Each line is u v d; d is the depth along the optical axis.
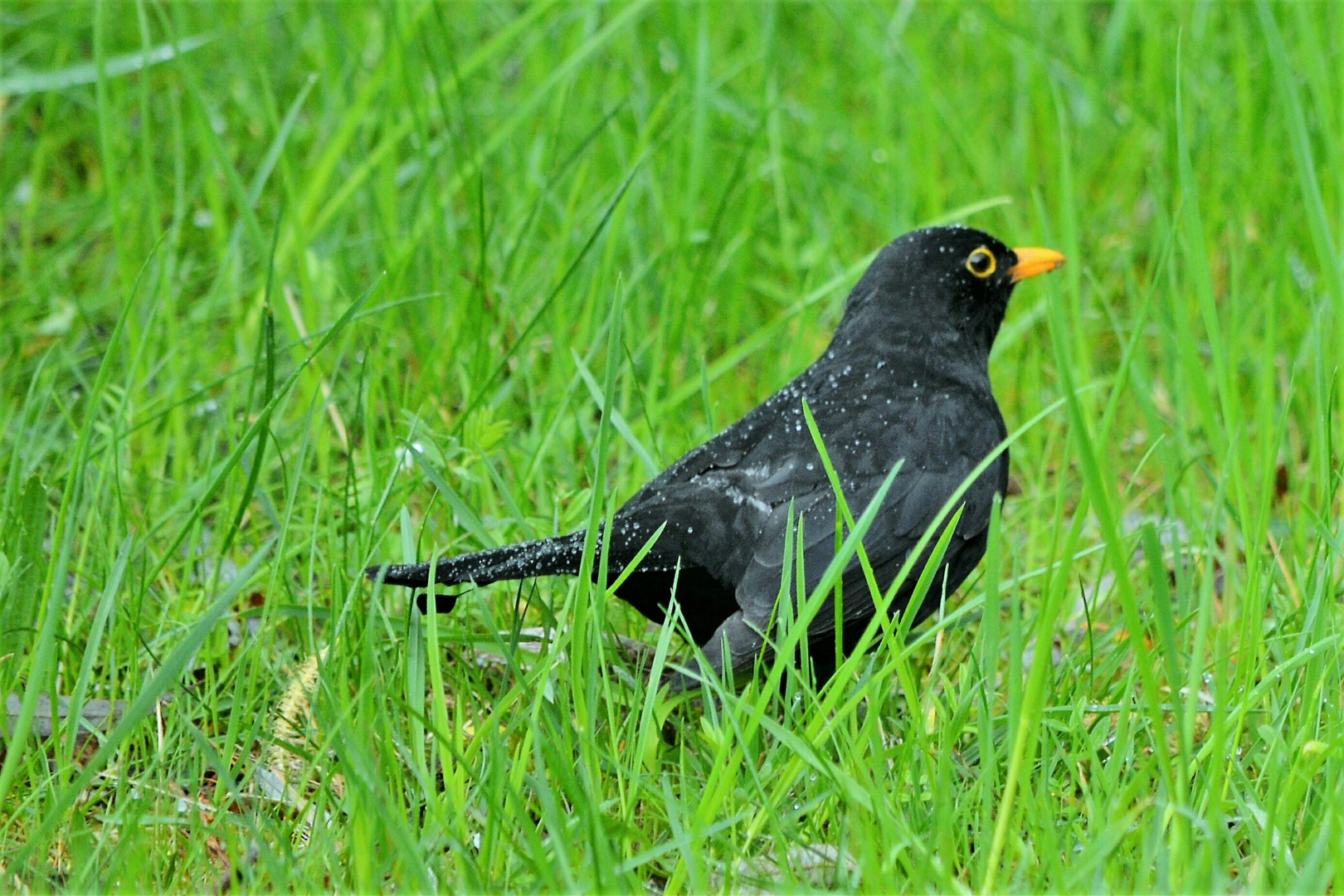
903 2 14.26
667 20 14.03
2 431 9.16
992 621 5.52
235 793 5.64
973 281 8.41
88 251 12.55
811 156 13.22
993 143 13.91
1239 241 11.66
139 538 7.85
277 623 7.37
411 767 5.82
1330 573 6.71
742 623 6.85
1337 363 9.48
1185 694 7.13
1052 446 10.16
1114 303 12.04
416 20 11.14
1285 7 13.73
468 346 10.20
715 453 7.59
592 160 12.48
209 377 10.34
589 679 6.05
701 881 5.33
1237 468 7.10
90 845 5.78
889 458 7.51
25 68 14.28
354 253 11.84
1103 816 5.59
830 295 11.66
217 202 11.35
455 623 7.71
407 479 8.70
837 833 6.00
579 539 6.79
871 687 5.90
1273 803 5.44
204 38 12.59
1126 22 14.08
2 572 7.07
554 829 5.20
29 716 5.60
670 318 10.71
